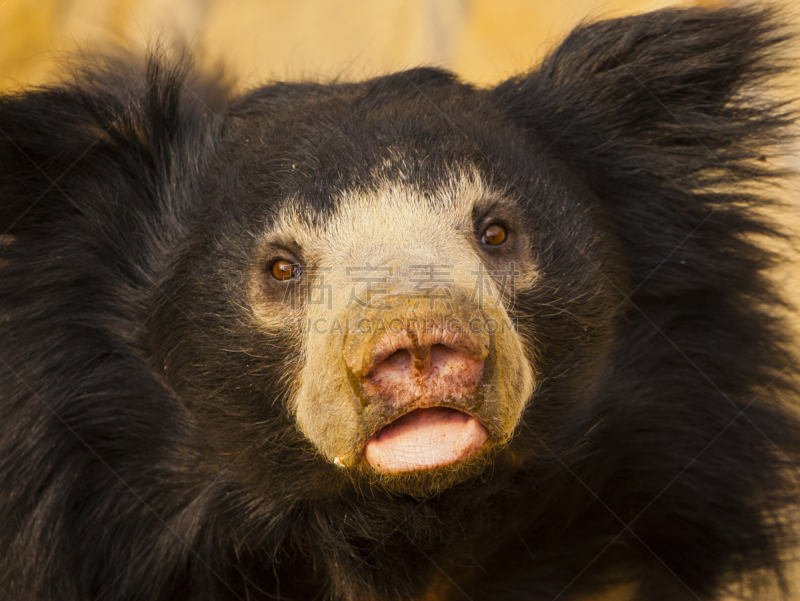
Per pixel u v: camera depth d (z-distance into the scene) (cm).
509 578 807
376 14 1955
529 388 664
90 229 810
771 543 868
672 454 838
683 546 852
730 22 873
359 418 599
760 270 894
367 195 698
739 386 869
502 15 1933
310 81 1014
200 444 780
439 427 608
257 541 784
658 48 873
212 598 797
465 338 581
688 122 884
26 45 1816
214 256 738
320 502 755
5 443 794
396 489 657
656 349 843
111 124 826
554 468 768
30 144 803
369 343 581
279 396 721
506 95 862
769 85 919
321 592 812
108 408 801
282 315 713
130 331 804
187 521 791
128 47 1037
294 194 711
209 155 816
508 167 751
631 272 846
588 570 827
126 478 804
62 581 782
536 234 742
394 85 859
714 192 891
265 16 1952
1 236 814
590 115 859
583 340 763
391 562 773
